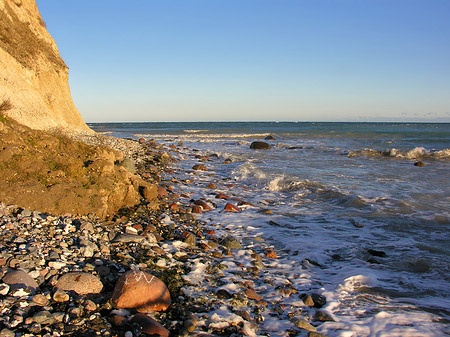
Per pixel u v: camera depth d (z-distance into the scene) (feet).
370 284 17.25
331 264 19.89
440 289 16.79
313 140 119.55
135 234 21.13
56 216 20.97
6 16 54.13
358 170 52.85
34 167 23.80
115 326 11.98
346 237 24.27
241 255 20.58
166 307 13.74
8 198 20.74
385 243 23.03
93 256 16.94
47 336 10.71
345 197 34.71
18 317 11.12
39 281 13.44
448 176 47.50
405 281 17.63
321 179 44.86
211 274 17.48
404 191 37.70
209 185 41.11
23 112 39.88
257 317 13.83
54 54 71.36
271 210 31.53
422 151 71.05
